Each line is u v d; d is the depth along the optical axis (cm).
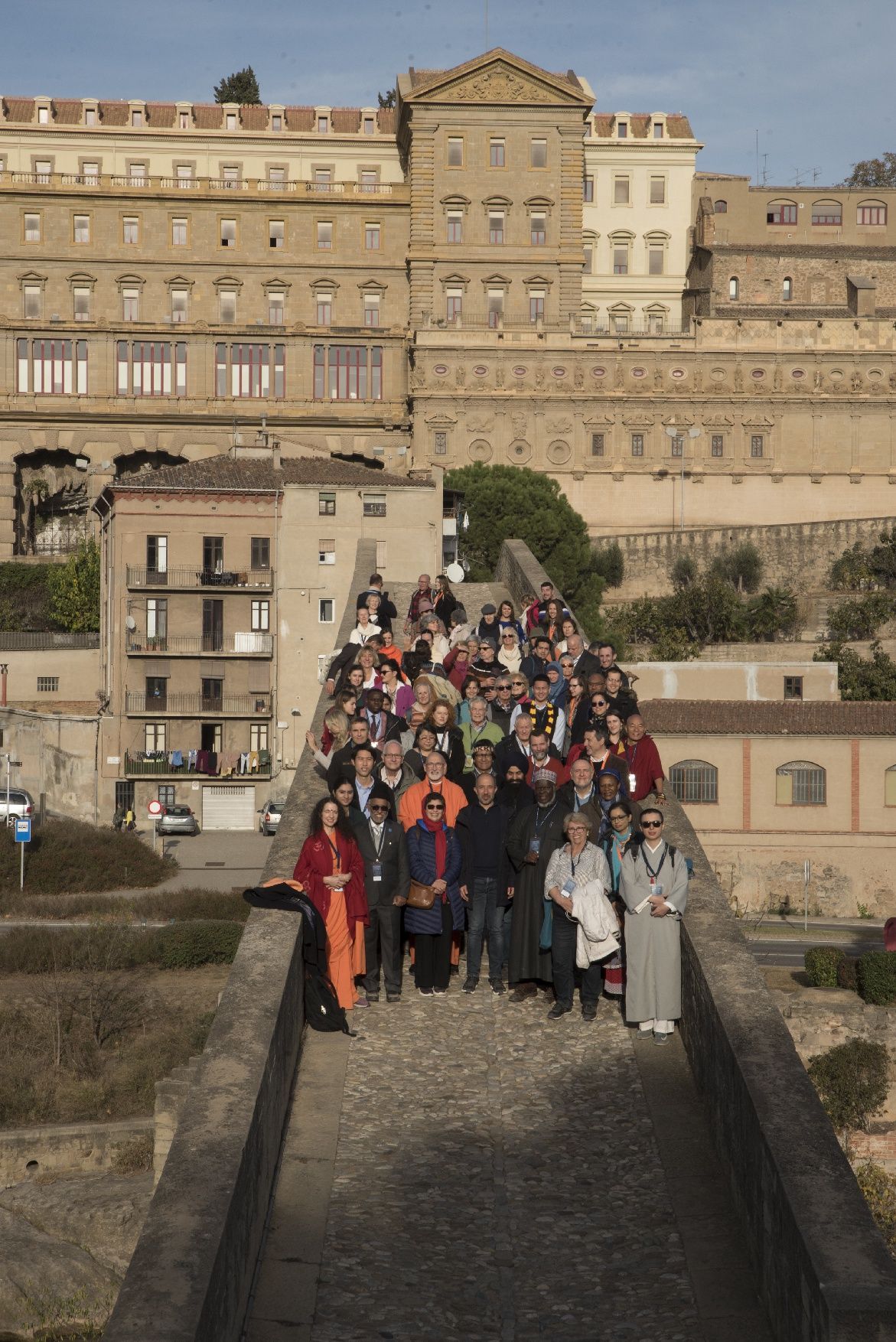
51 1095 4894
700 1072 1552
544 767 1956
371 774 1872
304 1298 1238
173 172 13275
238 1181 1175
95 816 9006
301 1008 1705
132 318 12925
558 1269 1294
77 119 13325
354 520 9150
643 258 13962
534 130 13000
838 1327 1030
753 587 12444
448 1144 1479
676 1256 1310
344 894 1748
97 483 12725
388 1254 1302
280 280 12975
